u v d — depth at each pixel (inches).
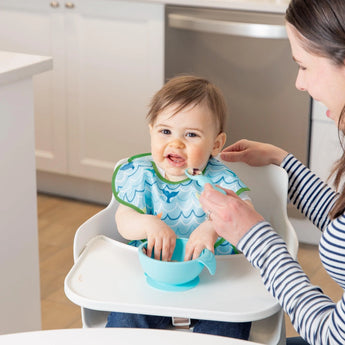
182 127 50.8
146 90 117.5
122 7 114.6
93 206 130.2
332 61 39.0
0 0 123.9
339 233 38.7
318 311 39.1
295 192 54.9
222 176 53.3
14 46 125.9
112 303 43.0
